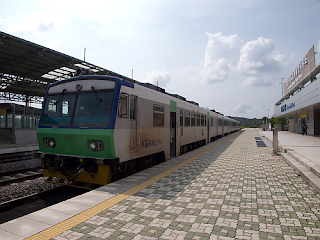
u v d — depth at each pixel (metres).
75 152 6.41
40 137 6.98
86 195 5.07
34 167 10.20
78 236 3.27
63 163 6.18
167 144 9.73
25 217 3.89
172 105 10.41
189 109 13.27
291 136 25.53
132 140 6.93
